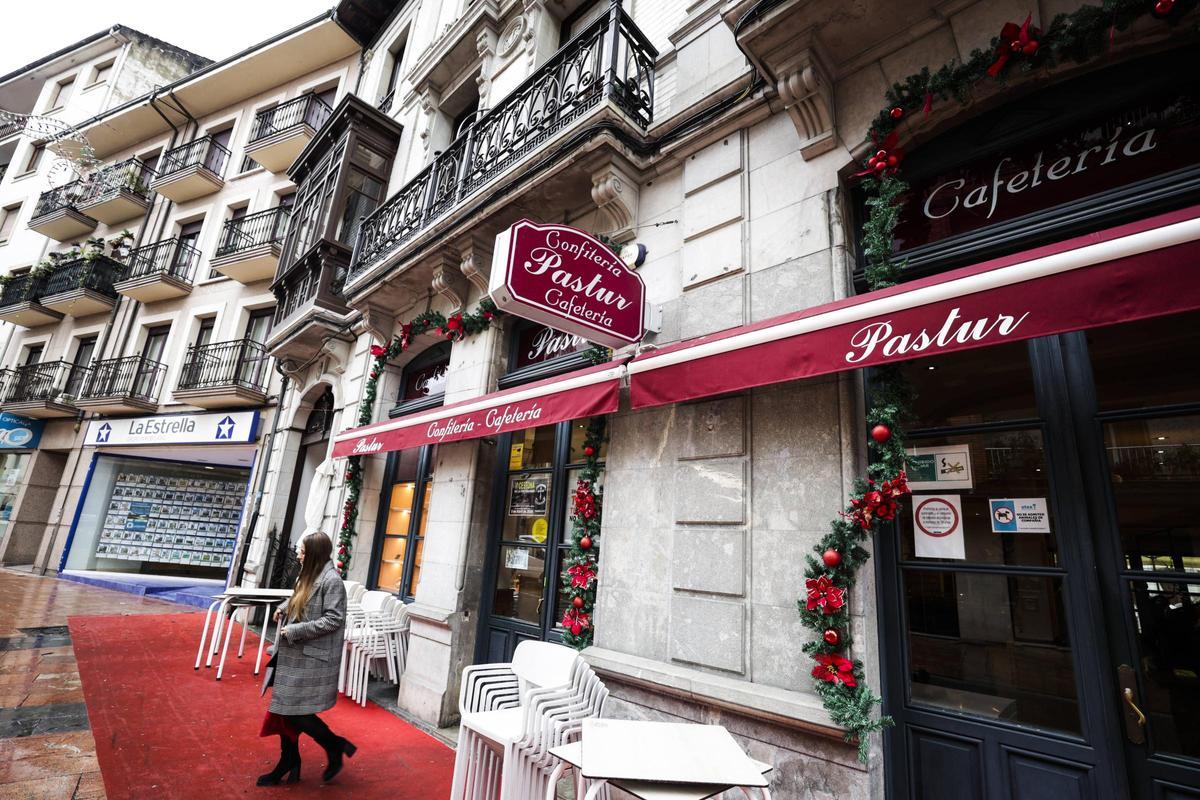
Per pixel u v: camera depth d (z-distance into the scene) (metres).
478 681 3.36
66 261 17.09
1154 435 2.46
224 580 14.83
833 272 3.38
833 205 3.49
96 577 13.27
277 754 3.98
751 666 3.13
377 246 7.83
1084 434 2.60
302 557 3.79
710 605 3.36
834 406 3.15
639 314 3.96
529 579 5.05
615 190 4.68
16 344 17.95
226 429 12.66
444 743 4.48
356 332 8.96
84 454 15.12
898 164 3.23
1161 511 2.38
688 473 3.69
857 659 2.77
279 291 11.25
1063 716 2.42
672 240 4.50
